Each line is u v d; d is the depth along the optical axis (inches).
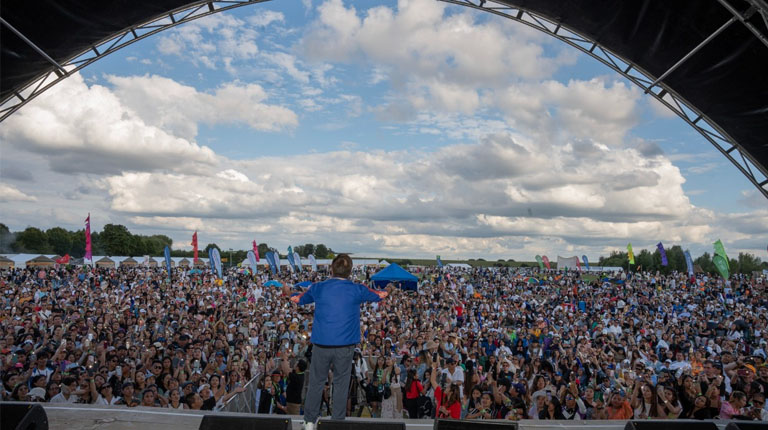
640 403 342.0
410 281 878.4
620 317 804.6
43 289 1145.4
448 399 331.3
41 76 489.4
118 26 486.9
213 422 138.9
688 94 515.8
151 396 300.2
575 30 526.3
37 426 144.5
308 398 166.4
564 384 341.7
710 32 437.7
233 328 583.5
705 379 351.9
